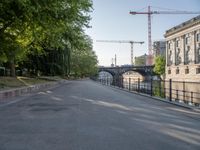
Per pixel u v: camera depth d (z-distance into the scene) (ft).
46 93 97.76
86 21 133.18
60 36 129.70
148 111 52.21
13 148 26.16
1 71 169.78
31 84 124.26
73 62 375.25
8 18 86.12
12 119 42.27
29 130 34.12
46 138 29.94
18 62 175.63
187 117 45.29
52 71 186.91
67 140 29.04
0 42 98.73
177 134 32.19
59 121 40.27
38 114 47.16
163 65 488.02
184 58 381.60
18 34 106.11
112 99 76.23
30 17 84.17
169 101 69.62
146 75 507.30
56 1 85.51
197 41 352.08
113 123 38.86
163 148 26.23
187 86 112.88
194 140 29.35
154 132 33.19
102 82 218.18
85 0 112.78
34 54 172.45
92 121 40.29
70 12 93.20
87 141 28.66
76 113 48.24
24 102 66.85
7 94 79.82
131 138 30.09
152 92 93.04
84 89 126.00
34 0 79.41
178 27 402.52
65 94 92.89
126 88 130.93
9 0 74.90
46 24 90.38
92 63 414.00
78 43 140.36
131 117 44.37
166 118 43.93
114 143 27.91
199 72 343.87
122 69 498.69
